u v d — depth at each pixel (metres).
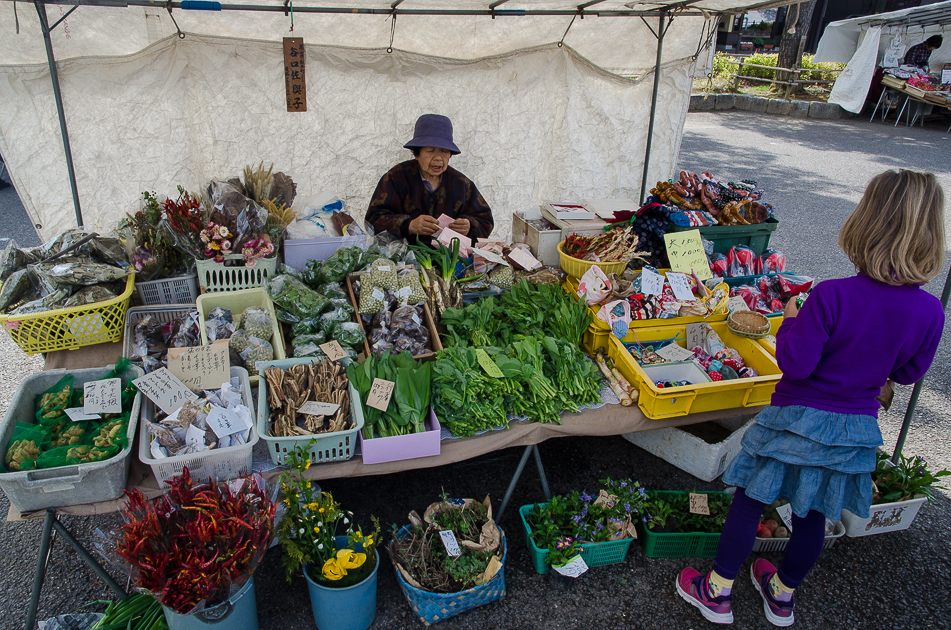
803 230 7.38
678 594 2.53
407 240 3.65
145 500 2.01
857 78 13.88
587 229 3.47
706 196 3.39
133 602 2.19
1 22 3.37
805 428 1.98
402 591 2.49
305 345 2.63
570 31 4.36
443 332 2.95
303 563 2.17
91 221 4.09
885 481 2.88
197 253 2.74
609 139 4.95
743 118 14.50
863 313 1.84
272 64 4.03
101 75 3.74
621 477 3.23
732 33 20.22
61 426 2.15
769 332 2.96
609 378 2.72
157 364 2.48
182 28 3.74
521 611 2.44
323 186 4.52
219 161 4.22
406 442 2.22
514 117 4.69
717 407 2.62
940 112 14.02
